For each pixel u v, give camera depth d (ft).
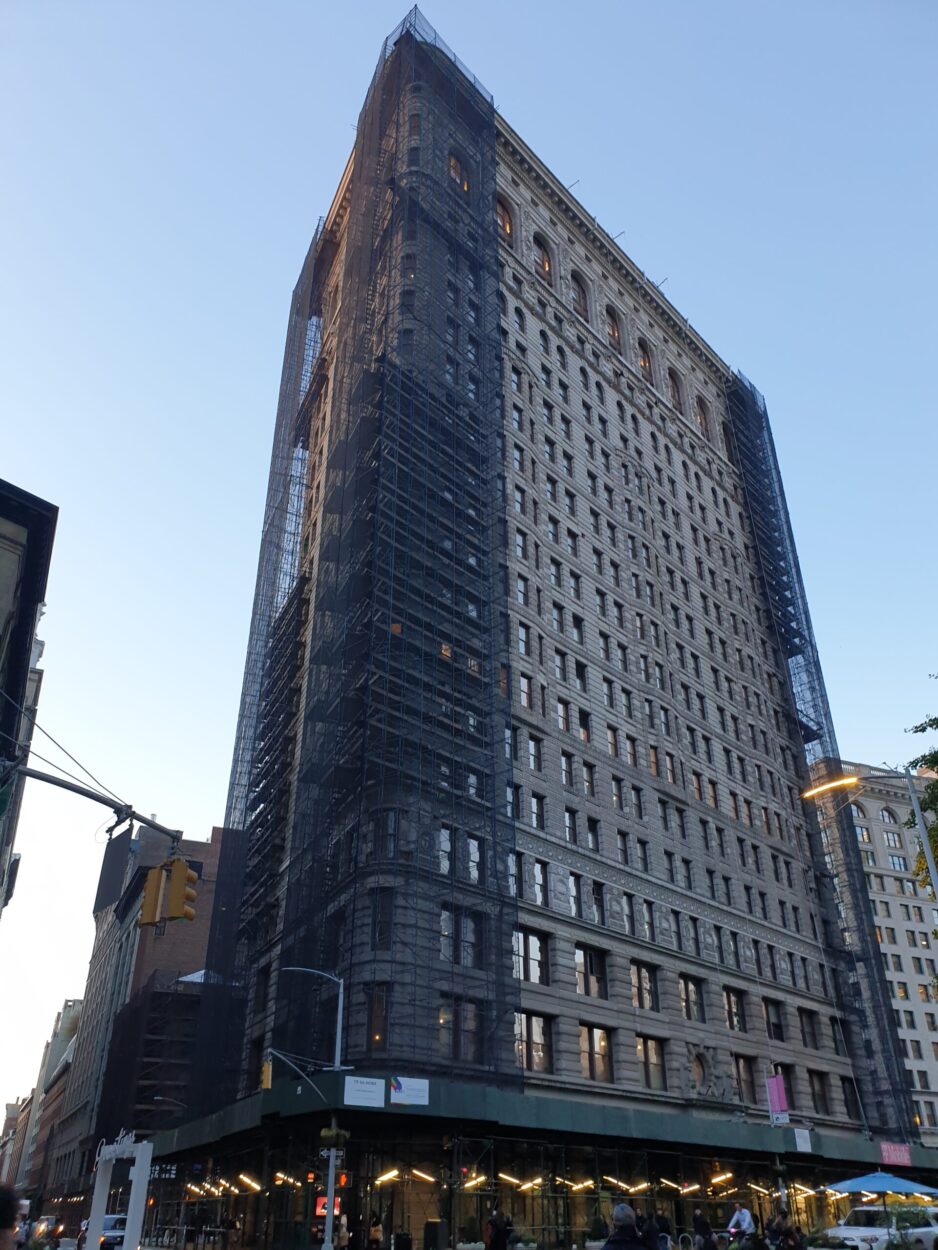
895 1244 115.03
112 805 59.82
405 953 131.75
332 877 143.95
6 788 65.16
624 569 221.05
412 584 160.25
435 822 144.87
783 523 307.99
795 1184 176.55
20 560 80.38
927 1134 315.78
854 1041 218.59
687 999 177.58
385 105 229.25
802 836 244.42
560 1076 143.02
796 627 286.05
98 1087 342.03
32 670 220.02
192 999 280.31
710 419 307.37
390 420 174.09
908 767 129.18
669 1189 152.15
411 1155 124.88
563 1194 133.39
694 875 194.90
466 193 225.76
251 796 203.41
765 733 250.16
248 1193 152.46
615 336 277.85
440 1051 129.49
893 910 357.41
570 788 173.27
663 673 216.95
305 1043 134.31
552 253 261.65
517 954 147.43
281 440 246.06
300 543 226.58
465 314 207.10
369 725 147.84
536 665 178.91
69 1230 286.25
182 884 59.11
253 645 218.79
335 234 274.16
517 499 198.08
